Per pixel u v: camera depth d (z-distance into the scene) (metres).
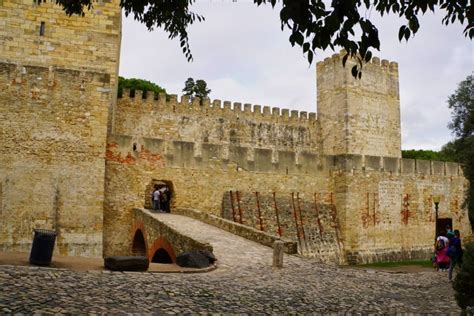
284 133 45.34
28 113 22.53
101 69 25.53
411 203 37.47
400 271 23.09
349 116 41.81
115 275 11.83
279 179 33.44
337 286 14.16
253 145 43.84
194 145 31.22
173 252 19.03
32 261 12.57
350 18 5.86
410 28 6.64
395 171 37.03
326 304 10.95
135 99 39.75
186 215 28.14
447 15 7.17
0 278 9.56
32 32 24.62
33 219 21.91
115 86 32.88
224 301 9.91
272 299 10.85
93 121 23.44
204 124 42.25
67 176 22.69
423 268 28.17
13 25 24.34
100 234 22.70
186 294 10.15
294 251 20.31
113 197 28.39
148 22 11.23
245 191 32.16
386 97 44.50
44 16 24.89
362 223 34.78
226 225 23.69
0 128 22.06
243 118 44.06
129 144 29.30
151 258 22.31
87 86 23.56
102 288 9.70
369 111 43.09
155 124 40.16
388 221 36.06
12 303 7.58
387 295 13.33
